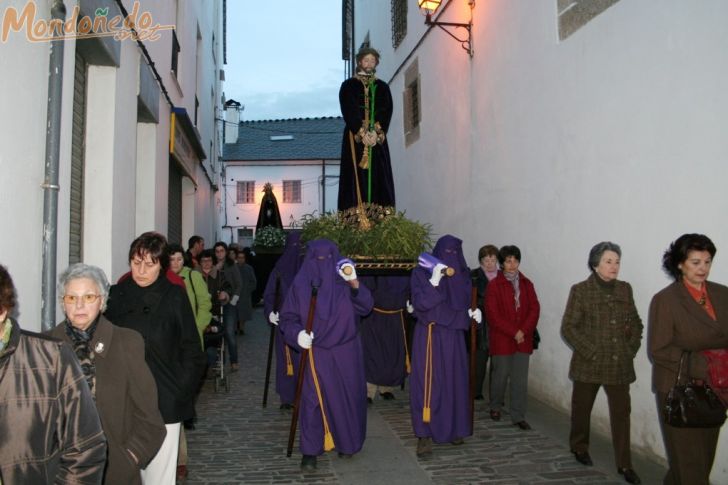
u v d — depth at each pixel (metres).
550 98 6.87
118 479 2.76
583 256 6.16
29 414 1.97
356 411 5.11
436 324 5.45
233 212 28.20
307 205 28.14
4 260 3.34
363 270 6.20
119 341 2.86
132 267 3.65
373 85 7.34
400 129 13.59
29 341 2.08
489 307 6.17
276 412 6.96
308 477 4.78
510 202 7.93
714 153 4.44
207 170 16.95
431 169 11.38
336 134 30.36
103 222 5.81
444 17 10.69
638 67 5.32
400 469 4.95
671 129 4.89
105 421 2.75
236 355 9.56
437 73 11.02
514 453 5.29
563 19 6.60
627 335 4.70
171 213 11.24
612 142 5.68
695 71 4.64
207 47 16.58
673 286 3.77
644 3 5.24
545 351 6.97
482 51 8.95
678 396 3.54
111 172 5.84
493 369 6.32
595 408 5.94
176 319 3.62
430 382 5.32
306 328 5.04
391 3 14.17
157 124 8.34
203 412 6.95
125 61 6.28
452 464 5.05
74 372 2.13
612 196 5.68
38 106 3.82
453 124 10.19
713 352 3.58
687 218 4.70
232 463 5.12
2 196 3.32
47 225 3.89
